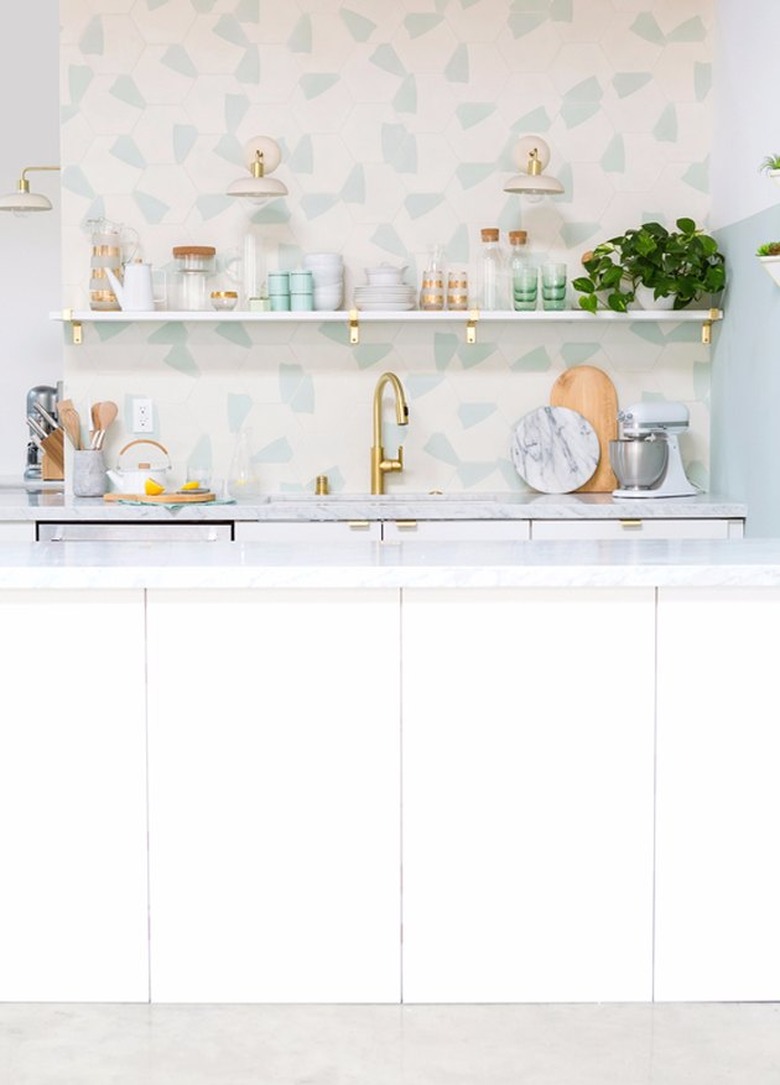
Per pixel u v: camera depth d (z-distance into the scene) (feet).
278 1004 9.33
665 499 15.90
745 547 10.05
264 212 16.75
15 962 9.30
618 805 9.22
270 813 9.20
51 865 9.23
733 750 9.20
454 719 9.15
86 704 9.12
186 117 16.66
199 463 17.02
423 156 16.75
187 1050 8.63
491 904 9.28
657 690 9.16
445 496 16.56
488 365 16.99
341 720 9.14
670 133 16.80
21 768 9.16
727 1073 8.34
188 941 9.29
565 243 16.87
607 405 16.97
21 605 9.05
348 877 9.25
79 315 16.11
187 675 9.10
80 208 16.72
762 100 14.73
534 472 16.81
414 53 16.66
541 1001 9.36
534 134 16.78
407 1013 9.20
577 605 9.08
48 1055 8.57
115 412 16.85
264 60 16.63
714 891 9.30
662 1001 9.38
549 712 9.14
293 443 17.04
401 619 9.08
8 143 20.75
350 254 16.83
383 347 16.96
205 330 16.92
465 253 16.84
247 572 8.87
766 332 14.74
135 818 9.20
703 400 17.08
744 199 15.43
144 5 16.53
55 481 19.34
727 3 15.96
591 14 16.67
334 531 15.29
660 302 16.79
